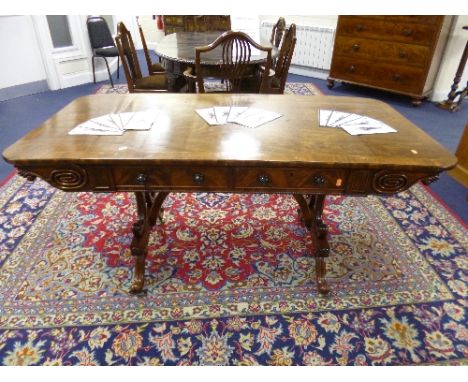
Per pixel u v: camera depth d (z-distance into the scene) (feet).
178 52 8.20
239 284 5.15
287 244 5.93
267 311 4.73
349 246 5.91
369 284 5.17
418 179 3.74
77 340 4.31
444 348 4.28
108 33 13.66
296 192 3.92
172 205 6.93
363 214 6.77
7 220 6.39
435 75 12.27
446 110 11.83
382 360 4.14
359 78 12.94
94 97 5.37
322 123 4.50
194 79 7.55
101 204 6.92
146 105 5.03
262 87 7.30
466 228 6.39
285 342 4.33
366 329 4.50
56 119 4.49
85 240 5.94
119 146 3.78
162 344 4.29
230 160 3.54
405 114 11.48
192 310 4.73
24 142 3.87
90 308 4.74
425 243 6.01
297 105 5.16
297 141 3.98
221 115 4.66
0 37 11.78
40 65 13.12
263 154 3.66
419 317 4.66
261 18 15.60
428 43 10.93
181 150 3.71
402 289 5.09
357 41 12.37
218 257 5.63
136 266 5.02
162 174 3.80
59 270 5.32
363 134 4.20
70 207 6.81
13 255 5.57
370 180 3.77
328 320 4.61
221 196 7.26
